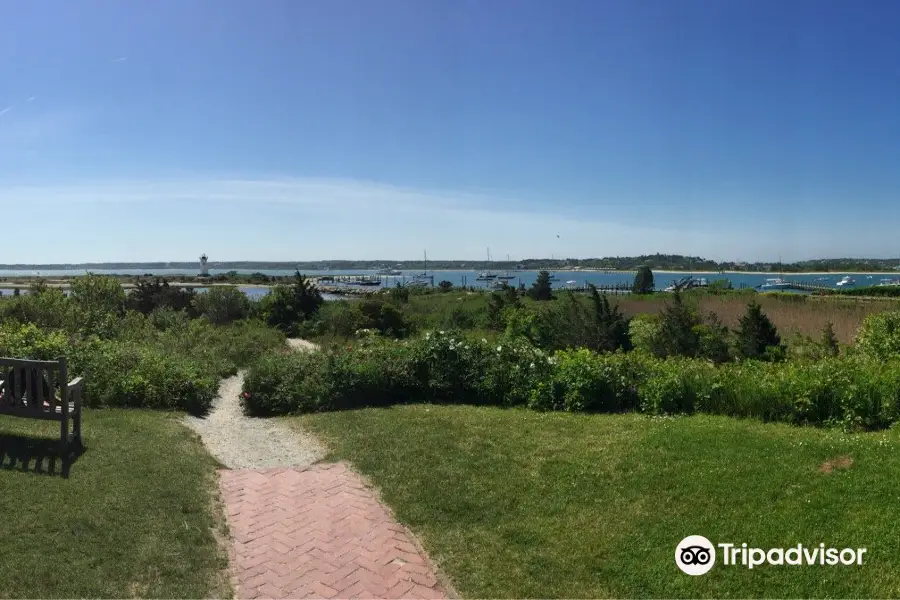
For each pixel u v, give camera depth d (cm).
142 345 1316
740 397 857
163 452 674
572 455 668
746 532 475
